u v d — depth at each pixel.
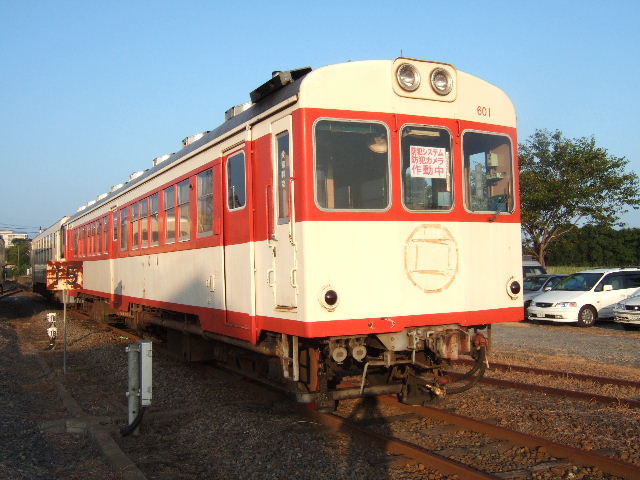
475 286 6.69
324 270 5.93
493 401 7.57
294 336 6.28
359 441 6.05
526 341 14.19
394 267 6.23
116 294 14.01
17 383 9.54
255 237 6.98
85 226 18.30
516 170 7.13
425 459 5.36
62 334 16.39
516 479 5.00
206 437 6.50
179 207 9.60
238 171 7.40
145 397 6.66
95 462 5.75
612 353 12.15
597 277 18.39
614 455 5.54
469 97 6.80
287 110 6.26
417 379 7.02
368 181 6.21
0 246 33.56
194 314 8.88
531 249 29.59
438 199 6.56
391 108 6.34
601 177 26.00
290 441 6.11
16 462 5.58
